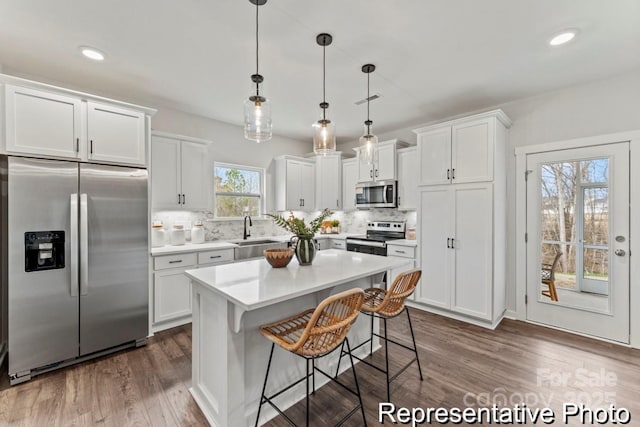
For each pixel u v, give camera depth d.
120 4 1.79
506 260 3.38
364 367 2.33
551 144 3.07
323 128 2.32
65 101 2.30
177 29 2.04
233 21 1.96
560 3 1.79
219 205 4.23
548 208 3.13
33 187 2.15
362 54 2.38
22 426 1.67
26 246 2.12
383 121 4.13
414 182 4.07
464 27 2.03
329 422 1.74
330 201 5.01
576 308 2.95
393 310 1.98
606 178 2.79
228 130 4.24
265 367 1.80
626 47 2.27
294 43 2.22
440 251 3.43
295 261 2.40
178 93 3.16
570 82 2.88
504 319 3.34
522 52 2.35
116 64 2.54
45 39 2.17
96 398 1.93
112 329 2.51
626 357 2.46
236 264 2.25
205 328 1.82
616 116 2.73
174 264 3.05
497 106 3.47
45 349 2.20
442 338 2.84
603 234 2.81
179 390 2.02
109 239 2.49
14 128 2.09
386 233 4.59
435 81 2.87
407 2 1.78
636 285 2.64
